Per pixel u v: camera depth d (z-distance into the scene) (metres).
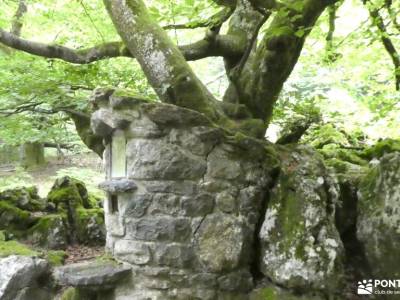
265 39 3.59
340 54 5.48
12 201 4.74
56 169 9.94
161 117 3.11
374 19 4.59
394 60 4.89
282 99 5.27
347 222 3.44
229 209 3.24
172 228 3.14
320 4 3.43
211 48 4.05
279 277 3.13
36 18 6.30
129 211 3.23
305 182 3.24
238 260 3.20
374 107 5.34
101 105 3.38
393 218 2.94
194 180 3.19
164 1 4.84
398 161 3.03
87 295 3.36
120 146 3.37
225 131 3.27
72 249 4.57
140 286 3.21
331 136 5.09
